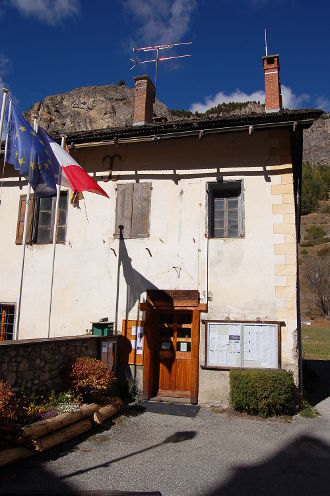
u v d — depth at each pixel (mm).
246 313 8672
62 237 10320
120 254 9711
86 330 9555
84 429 6281
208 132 9023
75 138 9914
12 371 5812
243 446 6051
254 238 8938
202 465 5258
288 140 9156
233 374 7984
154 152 9938
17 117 7730
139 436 6375
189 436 6461
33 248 10375
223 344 8648
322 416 7863
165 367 9250
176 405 8422
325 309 36719
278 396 7605
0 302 10344
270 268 8734
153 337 9273
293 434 6664
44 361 6535
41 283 10148
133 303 9391
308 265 42625
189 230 9359
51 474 4715
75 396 6910
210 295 8938
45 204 10672
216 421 7352
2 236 10727
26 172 7617
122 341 9273
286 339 8383
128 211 9852
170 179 9719
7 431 5086
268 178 9102
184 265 9234
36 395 6285
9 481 4438
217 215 9516
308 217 77938
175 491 4441
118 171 10109
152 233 9578
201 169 9531
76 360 7199
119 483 4586
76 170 8453
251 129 8695
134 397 8828
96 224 10039
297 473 5066
